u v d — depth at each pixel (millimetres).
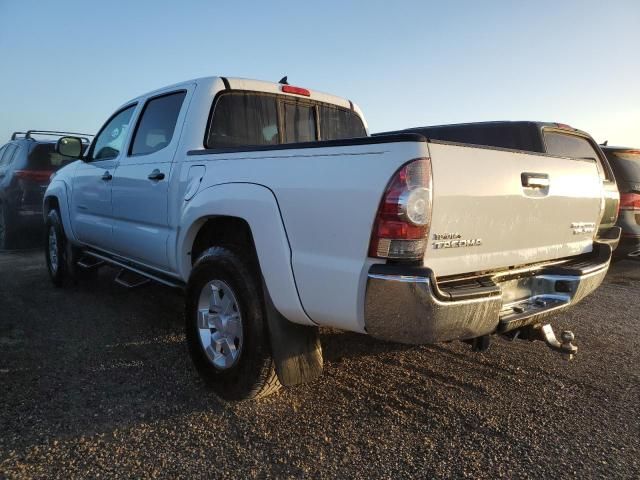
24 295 6031
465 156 2721
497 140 6133
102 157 5484
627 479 2668
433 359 4207
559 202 3443
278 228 2926
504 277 3223
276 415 3230
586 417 3307
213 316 3480
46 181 9492
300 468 2688
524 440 3014
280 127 4500
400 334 2543
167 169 3988
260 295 3148
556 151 6004
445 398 3520
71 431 2979
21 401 3314
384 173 2500
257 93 4312
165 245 4023
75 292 6191
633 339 4859
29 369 3828
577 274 3402
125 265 5012
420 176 2473
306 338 3170
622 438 3062
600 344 4707
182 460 2729
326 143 2771
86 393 3463
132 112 5023
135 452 2791
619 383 3830
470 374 3928
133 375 3771
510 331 3373
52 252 6531
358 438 2986
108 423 3082
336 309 2693
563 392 3658
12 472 2574
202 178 3570
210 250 3494
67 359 4043
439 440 2990
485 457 2832
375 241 2514
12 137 10586
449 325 2592
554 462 2803
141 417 3166
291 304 2900
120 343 4422
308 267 2781
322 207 2719
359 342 4535
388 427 3117
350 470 2684
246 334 3156
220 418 3174
